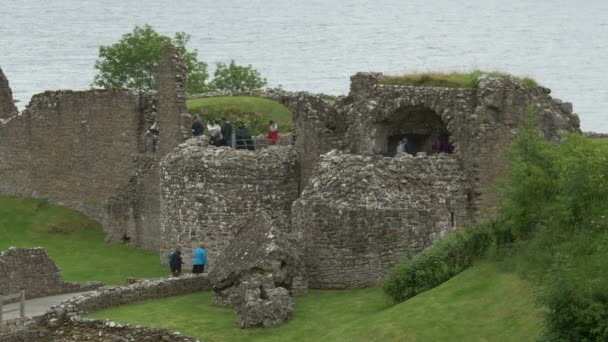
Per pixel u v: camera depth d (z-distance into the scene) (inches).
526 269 4739.2
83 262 7249.0
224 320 5324.8
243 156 6747.1
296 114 6855.3
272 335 5059.1
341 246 5807.1
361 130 6486.2
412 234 5826.8
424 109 6368.1
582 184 4702.3
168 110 7475.4
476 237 5152.6
